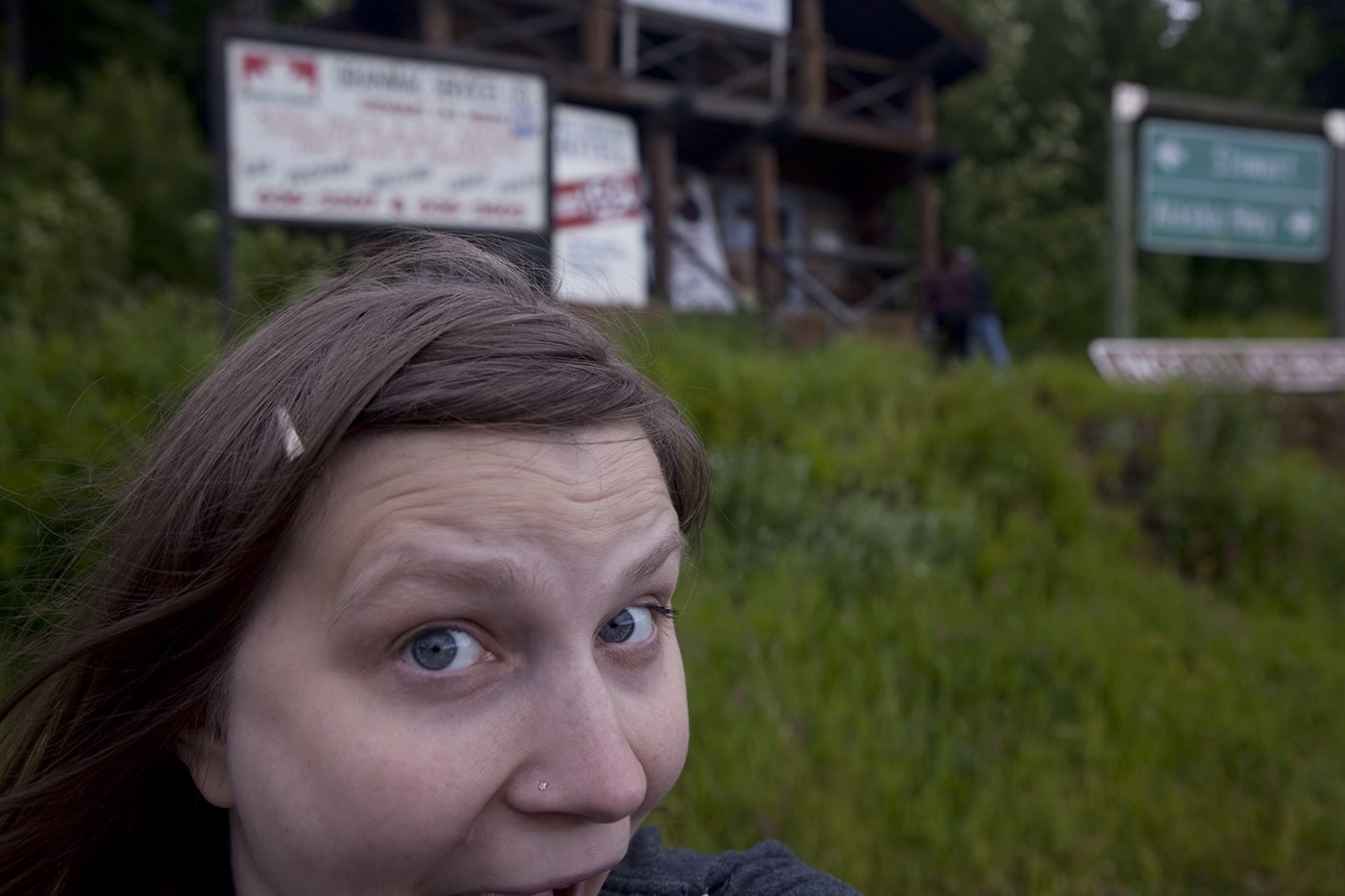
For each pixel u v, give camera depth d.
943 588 4.18
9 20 16.48
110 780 0.83
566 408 0.71
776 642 3.46
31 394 4.00
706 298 11.57
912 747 3.08
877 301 12.42
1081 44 18.58
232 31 5.92
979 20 17.27
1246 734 3.48
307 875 0.66
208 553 0.74
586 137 10.02
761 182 11.38
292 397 0.73
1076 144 17.58
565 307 0.96
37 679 0.82
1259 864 2.94
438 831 0.63
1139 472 6.24
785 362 6.62
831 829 2.65
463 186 6.57
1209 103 9.98
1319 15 22.91
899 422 5.89
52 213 7.47
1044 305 14.08
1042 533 5.01
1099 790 3.06
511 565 0.66
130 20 17.92
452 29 10.80
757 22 11.41
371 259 0.97
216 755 0.77
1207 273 17.30
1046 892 2.66
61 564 1.02
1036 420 6.08
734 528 4.40
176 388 1.05
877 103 12.74
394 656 0.66
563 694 0.67
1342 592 5.16
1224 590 5.19
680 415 0.95
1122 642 3.95
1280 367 8.48
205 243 11.62
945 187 15.90
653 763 0.74
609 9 10.58
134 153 11.96
